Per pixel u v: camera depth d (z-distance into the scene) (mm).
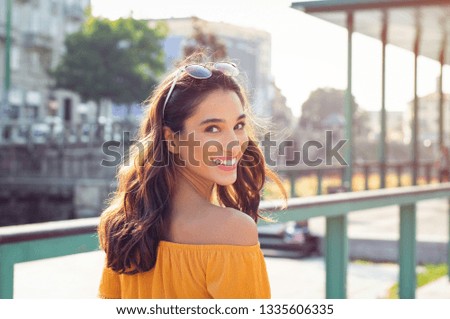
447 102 14641
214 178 1652
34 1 53281
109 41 41625
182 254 1568
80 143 39906
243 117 1698
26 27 52562
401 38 9945
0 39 50375
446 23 8547
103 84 41500
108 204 1948
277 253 11906
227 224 1552
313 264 10531
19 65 51562
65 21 57156
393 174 13219
